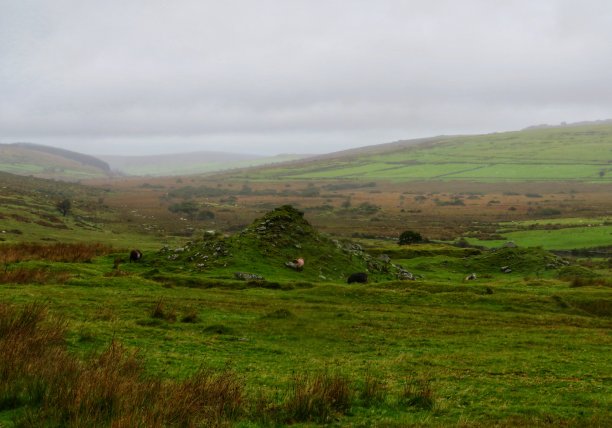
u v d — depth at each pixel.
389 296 38.94
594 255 102.94
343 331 27.64
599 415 14.78
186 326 25.78
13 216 128.88
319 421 13.30
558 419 14.43
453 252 79.31
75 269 42.00
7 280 34.53
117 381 12.54
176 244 125.94
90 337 19.84
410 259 73.56
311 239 57.62
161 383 13.77
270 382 16.77
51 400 11.57
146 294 34.59
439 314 33.50
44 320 20.20
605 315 36.09
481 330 29.25
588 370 20.64
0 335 16.30
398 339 26.41
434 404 15.28
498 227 172.50
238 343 23.05
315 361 20.67
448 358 22.36
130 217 195.62
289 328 27.45
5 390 11.98
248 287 41.62
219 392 13.58
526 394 17.06
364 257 59.62
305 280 47.38
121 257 53.72
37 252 51.69
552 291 41.19
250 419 13.00
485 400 16.28
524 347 25.31
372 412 14.32
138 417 10.79
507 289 42.56
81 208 193.88
